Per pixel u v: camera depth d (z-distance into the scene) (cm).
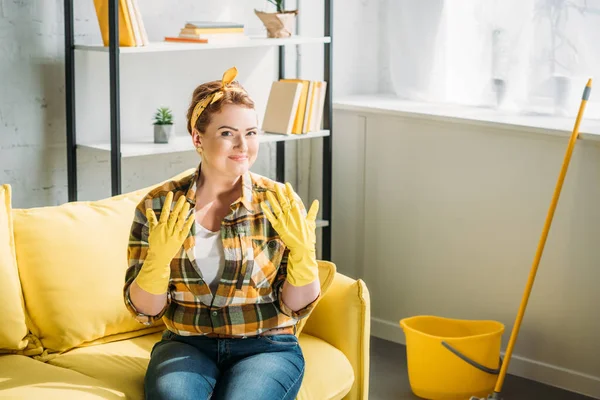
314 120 377
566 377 353
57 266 264
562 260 348
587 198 337
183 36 339
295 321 248
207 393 227
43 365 249
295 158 420
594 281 341
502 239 363
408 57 413
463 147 370
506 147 356
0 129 319
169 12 360
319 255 430
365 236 413
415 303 398
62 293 263
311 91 371
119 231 277
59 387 231
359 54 435
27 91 324
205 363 234
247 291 240
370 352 393
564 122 352
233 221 241
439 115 372
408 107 394
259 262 241
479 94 391
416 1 405
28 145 328
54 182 338
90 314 265
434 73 404
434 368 337
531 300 359
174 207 232
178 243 225
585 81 357
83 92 339
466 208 373
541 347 359
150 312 233
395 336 407
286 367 237
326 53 378
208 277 240
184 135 366
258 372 230
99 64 342
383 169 399
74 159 330
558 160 342
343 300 272
